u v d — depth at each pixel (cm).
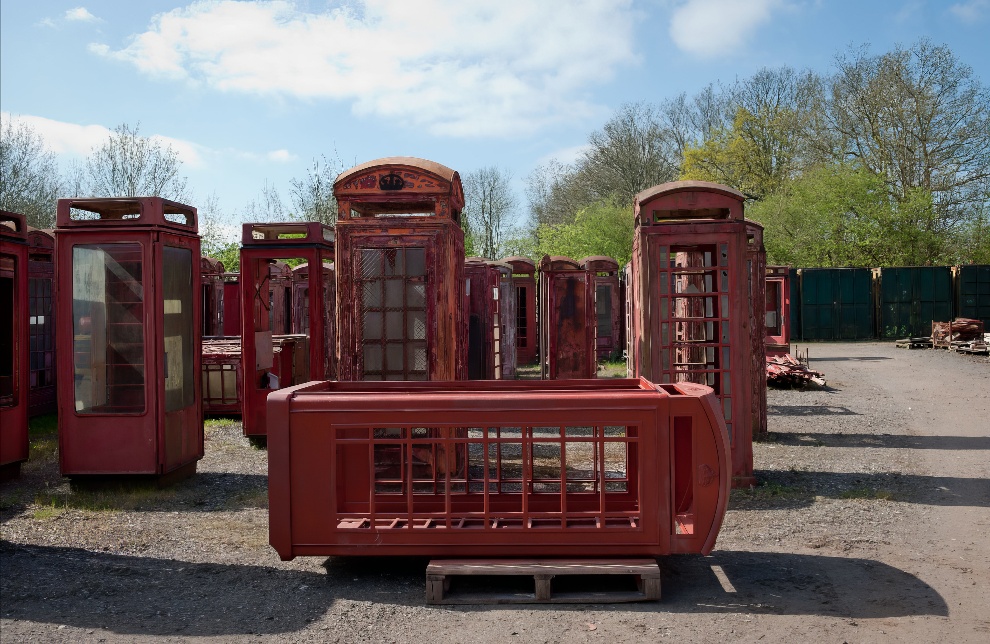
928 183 3275
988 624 381
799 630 376
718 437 428
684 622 388
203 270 1554
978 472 752
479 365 1420
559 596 418
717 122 4338
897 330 2703
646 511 430
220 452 887
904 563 481
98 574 466
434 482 526
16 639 370
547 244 3534
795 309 2742
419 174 699
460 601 415
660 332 703
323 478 439
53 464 812
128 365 678
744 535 547
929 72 3219
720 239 692
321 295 933
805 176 3500
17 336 739
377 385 518
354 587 443
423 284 703
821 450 881
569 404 434
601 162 4372
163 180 2805
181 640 369
